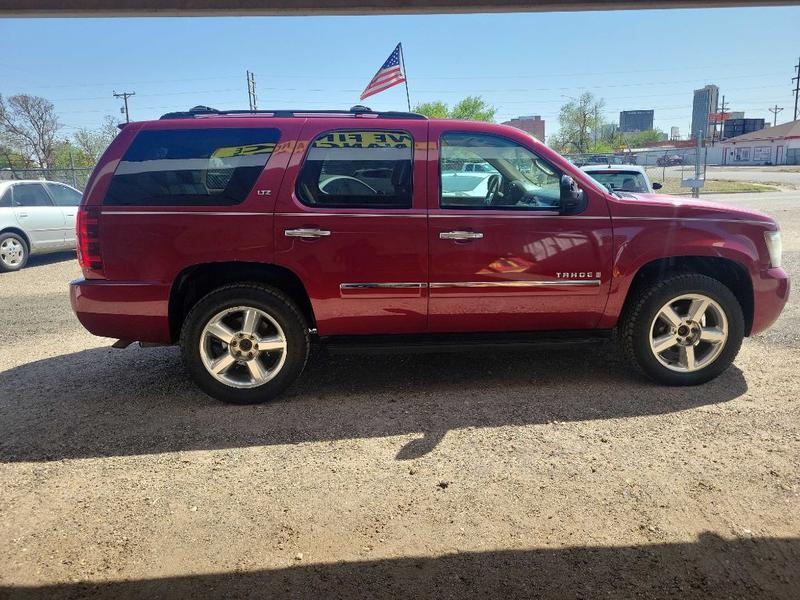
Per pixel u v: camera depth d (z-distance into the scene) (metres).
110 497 3.20
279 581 2.55
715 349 4.52
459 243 4.23
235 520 2.98
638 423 3.95
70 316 7.32
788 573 2.55
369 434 3.89
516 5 3.80
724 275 4.74
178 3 3.72
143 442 3.83
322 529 2.90
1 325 6.89
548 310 4.40
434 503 3.10
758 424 3.89
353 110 4.43
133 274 4.18
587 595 2.44
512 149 4.36
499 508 3.04
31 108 54.38
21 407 4.41
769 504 3.02
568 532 2.84
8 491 3.27
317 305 4.28
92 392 4.70
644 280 4.61
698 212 4.41
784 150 79.31
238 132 4.24
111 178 4.18
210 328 4.27
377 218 4.20
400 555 2.70
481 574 2.57
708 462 3.44
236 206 4.16
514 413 4.16
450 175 4.29
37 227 11.39
